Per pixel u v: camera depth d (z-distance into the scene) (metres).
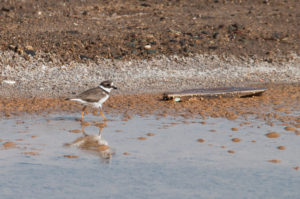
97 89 11.63
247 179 7.16
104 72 19.02
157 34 23.09
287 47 22.64
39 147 8.96
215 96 15.13
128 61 20.19
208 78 18.89
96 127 10.93
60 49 20.45
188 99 14.88
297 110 13.15
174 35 23.03
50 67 19.08
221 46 22.22
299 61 21.34
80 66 19.38
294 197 6.43
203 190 6.70
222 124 11.27
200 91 15.41
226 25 24.77
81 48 20.80
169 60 20.59
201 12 28.25
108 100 14.95
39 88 16.69
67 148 8.91
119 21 25.69
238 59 21.20
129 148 8.94
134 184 6.93
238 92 15.36
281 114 12.54
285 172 7.50
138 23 25.17
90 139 9.66
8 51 19.67
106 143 9.33
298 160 8.18
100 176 7.27
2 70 18.39
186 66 20.20
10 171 7.46
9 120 11.64
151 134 10.15
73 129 10.66
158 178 7.19
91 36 22.27
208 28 24.30
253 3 31.22
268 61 21.20
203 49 21.80
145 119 11.91
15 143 9.23
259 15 27.78
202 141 9.52
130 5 29.69
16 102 14.31
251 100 14.90
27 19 24.81
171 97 14.70
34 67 18.89
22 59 19.31
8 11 26.41
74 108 13.50
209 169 7.64
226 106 13.82
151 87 17.33
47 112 12.83
